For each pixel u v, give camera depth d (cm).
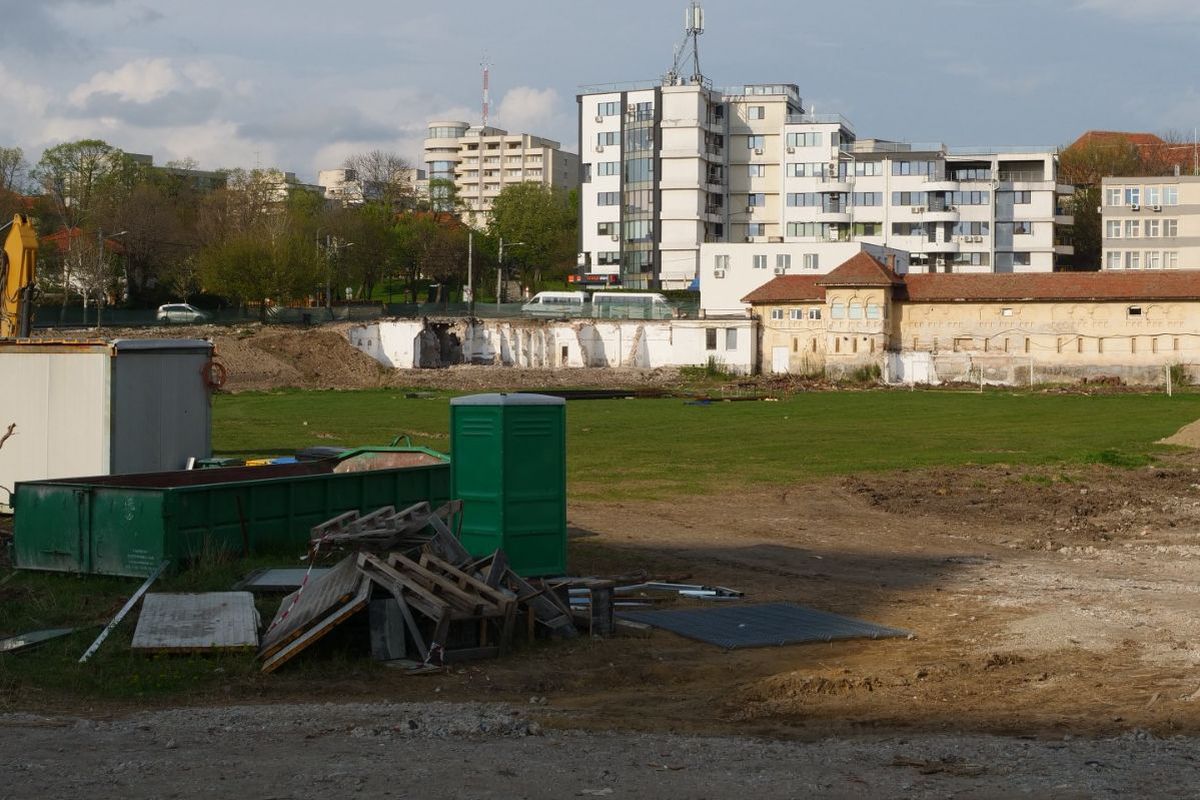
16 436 2575
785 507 3250
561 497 1906
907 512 3189
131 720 1264
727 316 9925
